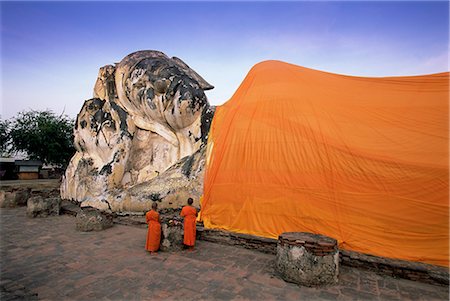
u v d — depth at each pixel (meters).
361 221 5.73
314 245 4.91
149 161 11.53
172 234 6.62
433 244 5.23
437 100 6.21
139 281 5.05
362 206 5.75
